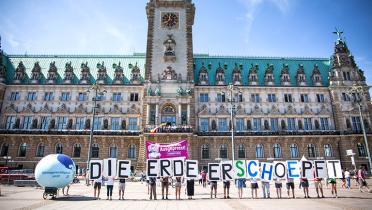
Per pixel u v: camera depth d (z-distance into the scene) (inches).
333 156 3056.1
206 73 3344.0
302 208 850.8
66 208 856.9
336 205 914.7
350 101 3225.9
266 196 1220.5
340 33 3489.2
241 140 3048.7
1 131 2955.2
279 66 3580.2
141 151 2795.3
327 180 1754.4
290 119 3201.3
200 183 2114.9
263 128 3144.7
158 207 888.3
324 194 1307.8
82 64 3371.1
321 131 3088.1
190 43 3223.4
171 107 3002.0
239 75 3366.1
